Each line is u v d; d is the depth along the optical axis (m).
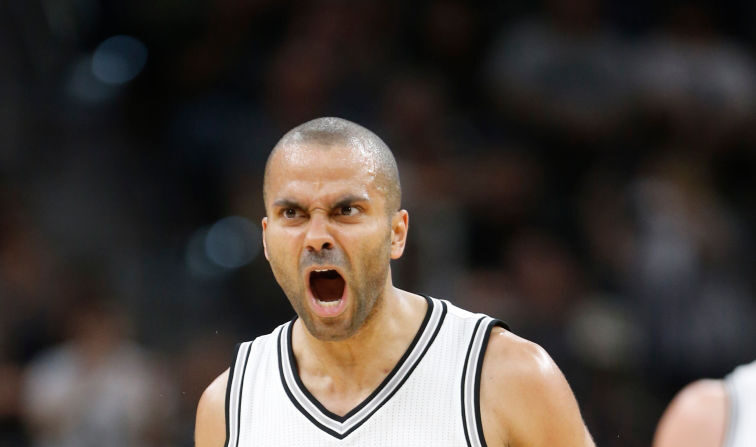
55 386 20.36
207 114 25.00
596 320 22.58
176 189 24.67
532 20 26.22
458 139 25.03
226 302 22.86
